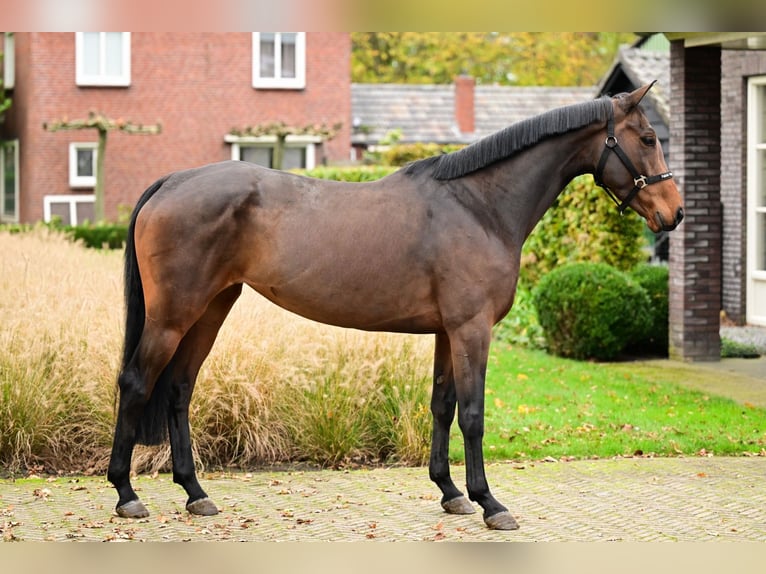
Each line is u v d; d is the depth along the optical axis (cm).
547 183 596
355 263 573
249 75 2869
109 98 2802
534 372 1134
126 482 595
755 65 1416
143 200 589
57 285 908
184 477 607
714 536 564
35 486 677
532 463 747
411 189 588
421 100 3183
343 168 2231
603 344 1202
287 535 562
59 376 753
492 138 588
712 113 1195
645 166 591
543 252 1450
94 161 2819
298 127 2728
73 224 2766
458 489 643
